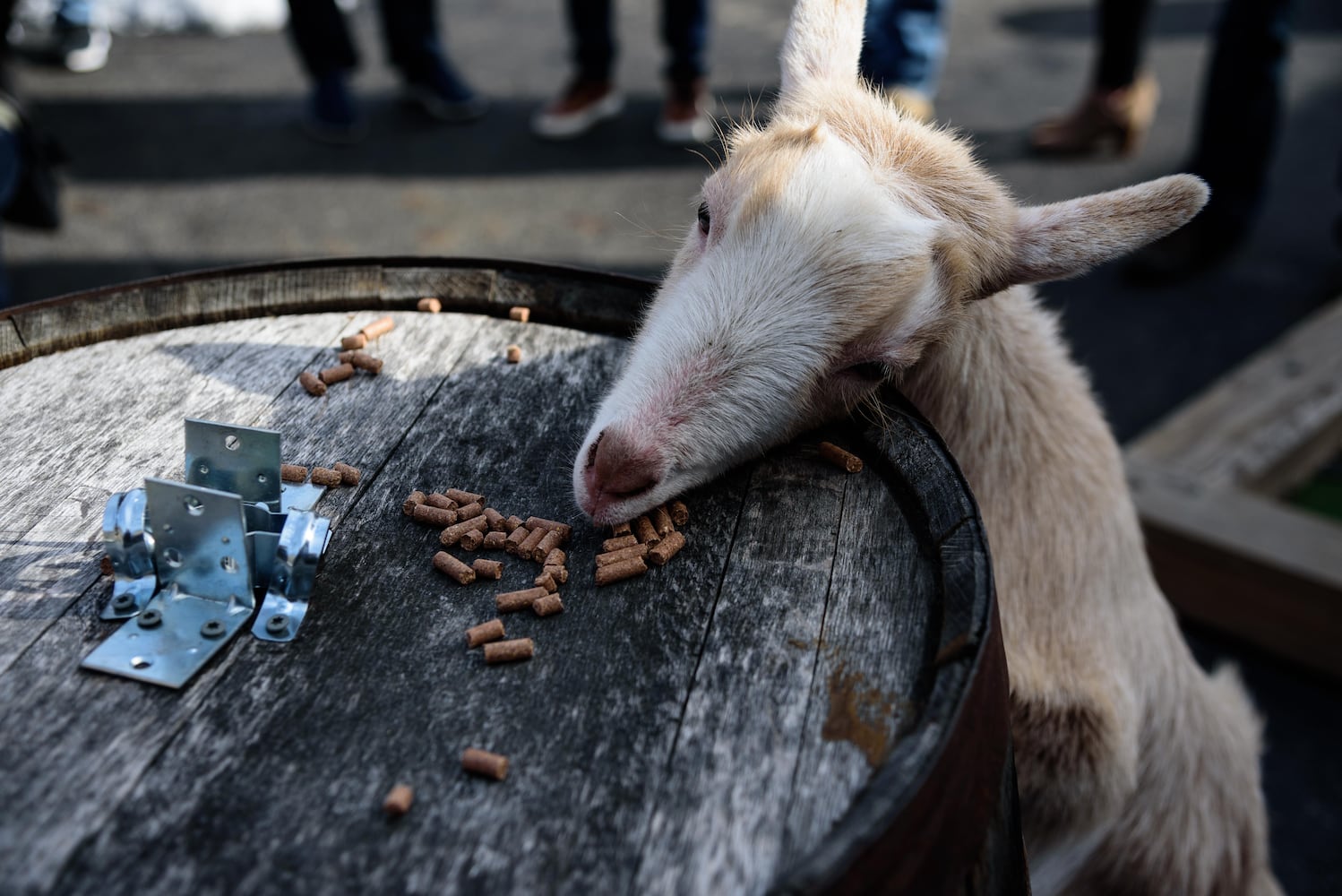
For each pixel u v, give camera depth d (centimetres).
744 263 68
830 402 70
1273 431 140
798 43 82
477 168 213
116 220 186
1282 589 119
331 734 50
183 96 240
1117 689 83
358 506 62
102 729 50
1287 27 178
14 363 69
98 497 60
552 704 52
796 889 42
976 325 79
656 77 259
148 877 45
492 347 74
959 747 48
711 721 51
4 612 54
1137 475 131
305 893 45
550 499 64
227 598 55
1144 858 94
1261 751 107
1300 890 105
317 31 212
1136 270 195
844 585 58
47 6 247
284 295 75
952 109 247
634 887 45
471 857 46
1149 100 225
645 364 67
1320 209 224
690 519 63
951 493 61
